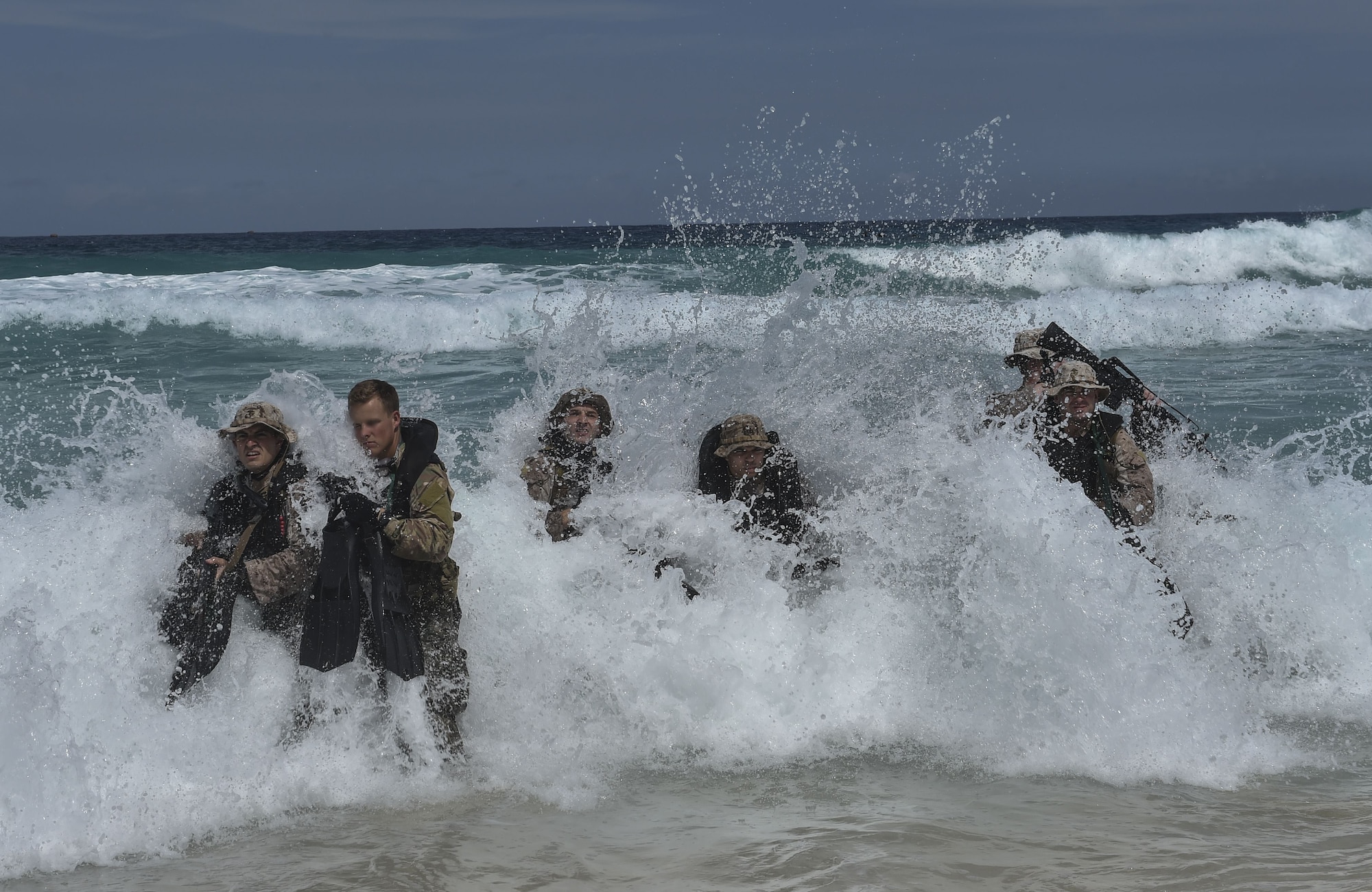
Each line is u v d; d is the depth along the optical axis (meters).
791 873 3.21
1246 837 3.47
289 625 4.29
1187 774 4.07
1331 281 25.17
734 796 3.90
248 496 4.22
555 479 5.30
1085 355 5.61
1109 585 4.60
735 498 5.27
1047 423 5.32
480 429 9.01
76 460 6.00
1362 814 3.68
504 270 21.22
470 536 5.01
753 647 4.80
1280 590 5.38
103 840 3.53
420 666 4.10
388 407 4.20
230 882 3.26
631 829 3.60
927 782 4.01
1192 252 25.19
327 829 3.66
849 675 4.75
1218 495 5.83
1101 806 3.75
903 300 6.91
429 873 3.28
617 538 5.16
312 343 14.78
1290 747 4.36
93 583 4.45
